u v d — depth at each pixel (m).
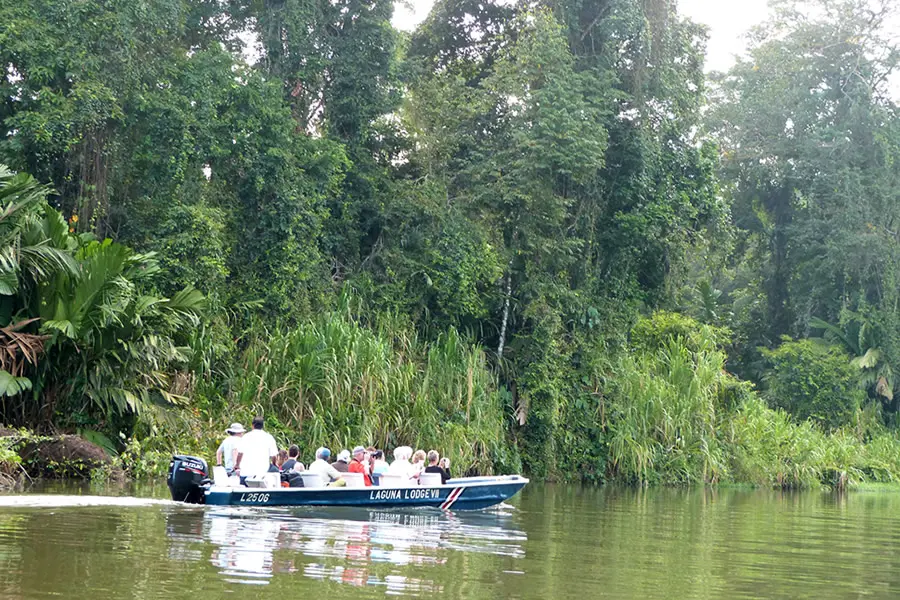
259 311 25.72
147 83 25.69
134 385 19.66
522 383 29.09
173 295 22.52
